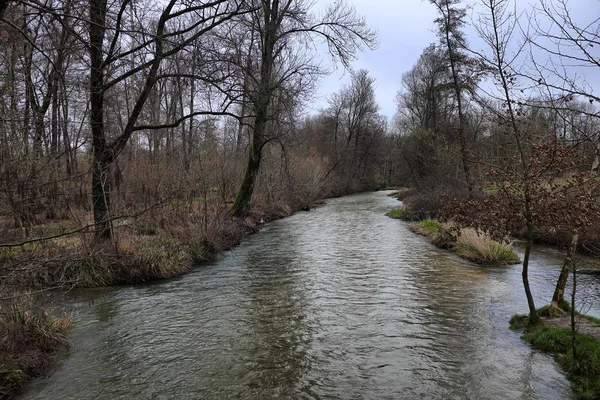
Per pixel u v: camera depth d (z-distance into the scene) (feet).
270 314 29.09
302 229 72.90
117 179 33.55
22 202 17.53
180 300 32.50
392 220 86.53
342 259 47.55
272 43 63.77
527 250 24.40
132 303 31.73
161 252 40.55
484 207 24.53
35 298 26.09
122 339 24.99
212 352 23.04
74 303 31.68
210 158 69.72
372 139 204.13
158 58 40.47
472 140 30.81
